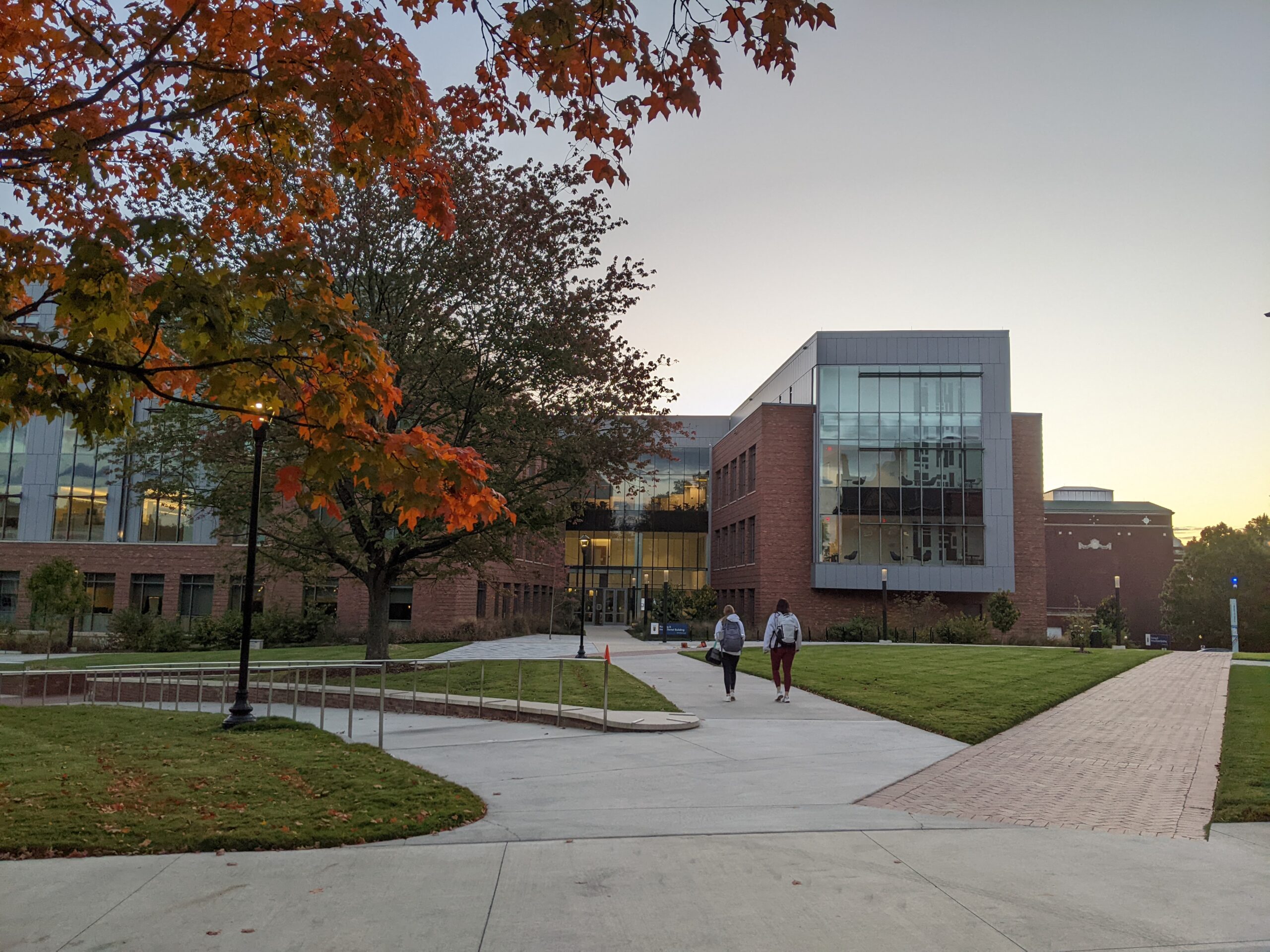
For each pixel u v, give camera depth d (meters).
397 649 30.38
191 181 6.59
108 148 6.23
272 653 28.47
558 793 8.78
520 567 48.28
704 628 42.69
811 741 12.04
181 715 15.12
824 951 4.75
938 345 46.25
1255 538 68.56
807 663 23.56
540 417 20.83
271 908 5.31
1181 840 7.04
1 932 4.90
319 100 5.51
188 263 4.96
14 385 5.57
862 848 6.68
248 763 9.93
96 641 34.66
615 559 61.28
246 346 5.32
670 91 5.68
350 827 7.08
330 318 5.18
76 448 42.50
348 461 5.07
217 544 40.41
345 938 4.86
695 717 13.89
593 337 21.06
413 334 21.09
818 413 46.34
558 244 21.58
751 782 9.30
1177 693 18.12
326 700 18.08
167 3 5.63
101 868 6.05
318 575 23.34
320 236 20.28
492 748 11.65
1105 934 5.02
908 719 13.85
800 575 46.19
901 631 42.34
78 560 41.41
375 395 5.39
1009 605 41.59
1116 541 71.94
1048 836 7.11
